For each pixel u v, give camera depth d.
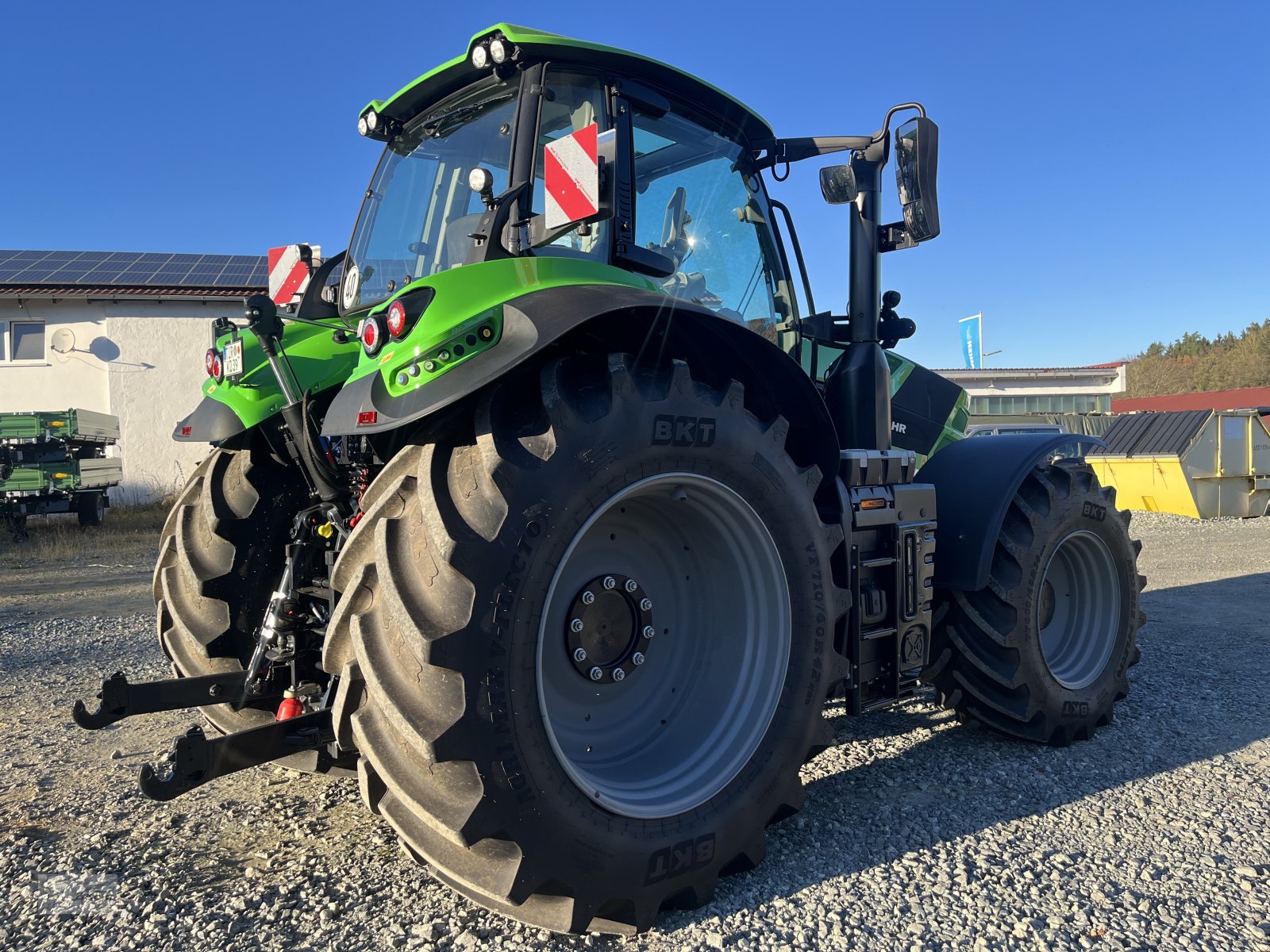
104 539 11.83
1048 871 2.41
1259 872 2.38
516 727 1.94
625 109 2.69
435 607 1.90
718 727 2.47
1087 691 3.53
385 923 2.14
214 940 2.07
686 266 3.04
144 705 2.65
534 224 2.36
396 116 3.16
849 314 3.18
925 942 2.06
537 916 2.04
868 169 3.14
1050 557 3.43
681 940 2.09
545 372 2.12
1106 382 34.44
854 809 2.86
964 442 3.70
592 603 2.34
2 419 12.15
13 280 15.68
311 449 2.74
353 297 3.29
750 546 2.48
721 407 2.35
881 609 2.94
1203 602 6.53
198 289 16.17
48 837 2.66
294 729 2.30
